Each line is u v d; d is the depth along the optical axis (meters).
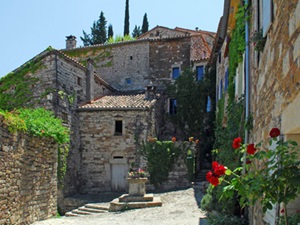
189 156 19.73
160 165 19.80
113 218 12.89
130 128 20.52
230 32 12.26
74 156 19.97
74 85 20.41
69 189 19.16
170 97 26.89
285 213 3.19
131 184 15.72
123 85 28.91
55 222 11.60
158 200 15.29
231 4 10.61
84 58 30.19
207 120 25.30
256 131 6.68
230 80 12.58
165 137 25.89
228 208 8.83
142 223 11.36
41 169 11.96
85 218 13.45
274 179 3.09
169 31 34.41
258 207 5.88
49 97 18.05
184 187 19.27
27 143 10.73
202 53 30.66
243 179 3.40
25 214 10.57
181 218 11.75
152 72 28.33
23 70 18.92
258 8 6.23
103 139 20.66
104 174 20.47
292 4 3.22
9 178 9.43
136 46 28.95
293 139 3.64
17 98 18.70
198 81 25.95
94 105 21.22
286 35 3.55
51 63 18.41
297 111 3.04
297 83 3.04
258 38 5.67
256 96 6.71
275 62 4.33
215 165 3.61
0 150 8.91
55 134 12.65
